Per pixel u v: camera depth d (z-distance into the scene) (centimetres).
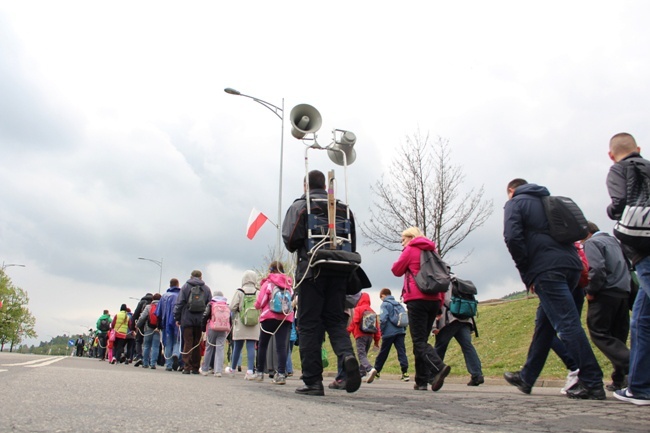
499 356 1369
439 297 766
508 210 596
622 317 685
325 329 583
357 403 479
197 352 1204
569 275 581
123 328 1906
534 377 632
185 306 1185
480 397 603
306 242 572
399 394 648
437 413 420
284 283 901
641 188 495
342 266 563
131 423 302
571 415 430
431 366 734
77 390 474
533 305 1752
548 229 586
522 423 377
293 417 352
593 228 721
